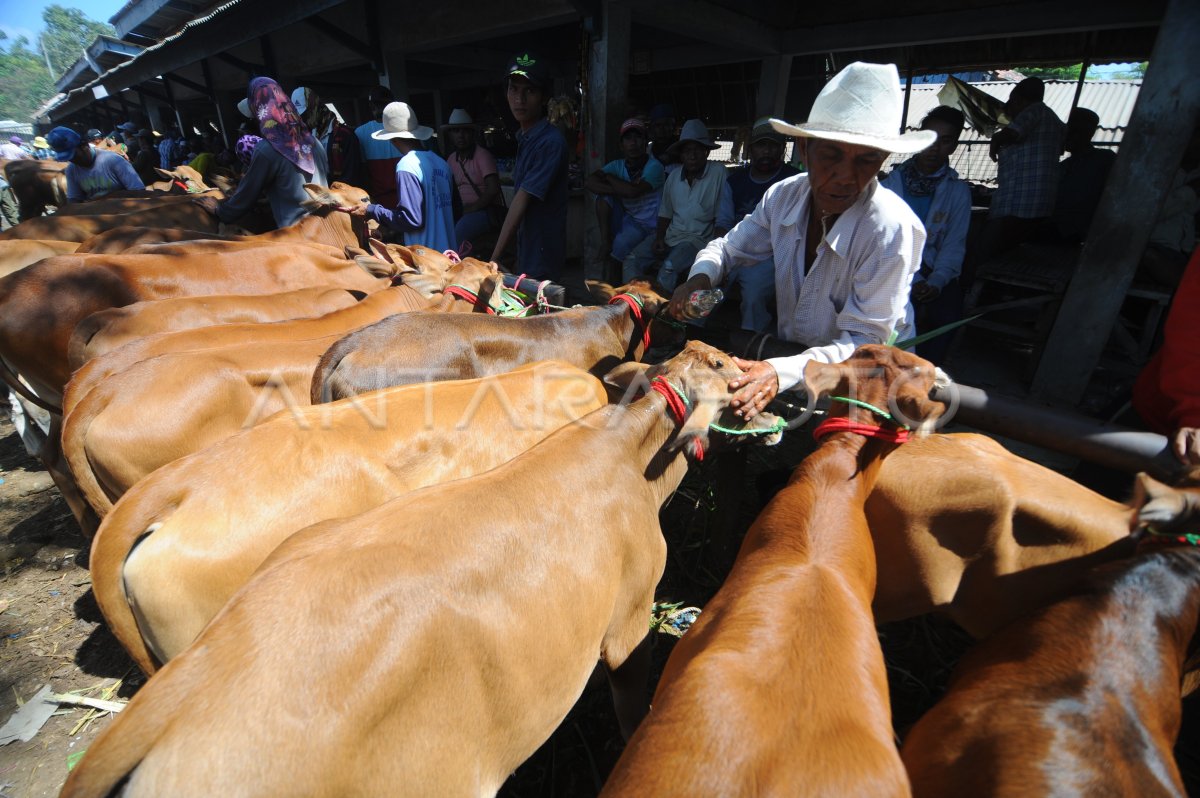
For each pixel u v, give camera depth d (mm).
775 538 1742
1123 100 15648
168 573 1782
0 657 2910
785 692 1274
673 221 5559
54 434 3307
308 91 7621
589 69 5727
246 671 1236
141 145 14805
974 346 5844
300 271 4387
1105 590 1629
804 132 2117
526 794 2348
